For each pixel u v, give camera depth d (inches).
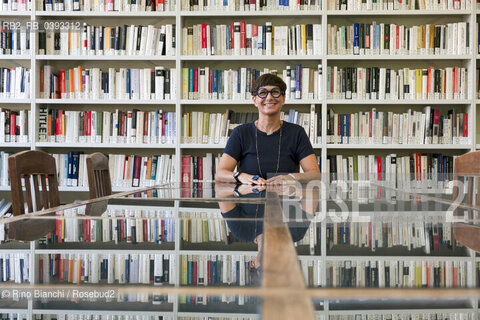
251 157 85.9
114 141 113.3
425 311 10.3
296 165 89.1
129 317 12.9
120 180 114.5
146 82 113.4
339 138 111.3
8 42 113.1
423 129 110.3
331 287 10.9
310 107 117.4
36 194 53.4
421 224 23.0
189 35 113.0
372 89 110.5
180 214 30.9
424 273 12.4
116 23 119.8
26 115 114.2
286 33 111.2
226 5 111.6
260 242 19.1
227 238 20.3
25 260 16.8
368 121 110.8
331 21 117.4
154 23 120.3
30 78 113.0
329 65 117.6
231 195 47.8
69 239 21.0
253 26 111.7
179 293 11.9
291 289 10.7
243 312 11.3
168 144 113.0
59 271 15.2
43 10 113.9
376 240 17.9
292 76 111.2
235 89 112.3
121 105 120.3
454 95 109.5
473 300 10.2
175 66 119.6
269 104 84.3
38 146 113.2
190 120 114.2
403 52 109.7
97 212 32.8
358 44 110.2
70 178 113.8
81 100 112.9
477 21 110.5
